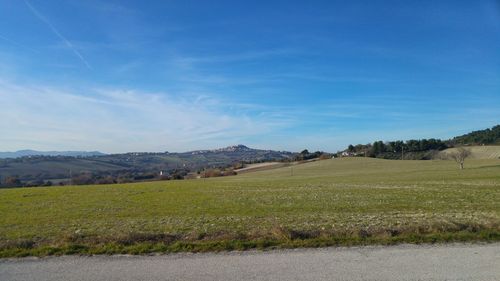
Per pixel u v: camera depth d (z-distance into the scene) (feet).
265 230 35.60
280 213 60.49
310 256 27.14
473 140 471.21
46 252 29.37
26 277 23.88
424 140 482.28
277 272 23.73
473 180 151.33
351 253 27.73
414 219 44.14
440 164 325.83
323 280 22.18
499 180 146.30
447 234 32.04
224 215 59.31
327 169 345.72
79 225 49.03
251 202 83.51
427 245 29.55
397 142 493.36
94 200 97.19
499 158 342.64
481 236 31.50
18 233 42.34
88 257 28.17
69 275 24.08
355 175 247.09
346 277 22.61
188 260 26.81
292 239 31.81
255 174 339.36
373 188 119.96
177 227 44.34
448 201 75.56
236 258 27.04
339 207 68.95
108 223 50.60
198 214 62.28
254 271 24.03
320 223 43.45
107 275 23.89
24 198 106.22
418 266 24.44
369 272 23.44
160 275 23.65
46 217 62.03
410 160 390.42
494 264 24.62
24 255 28.99
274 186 145.48
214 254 28.30
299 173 317.63
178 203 85.40
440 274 22.90
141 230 42.01
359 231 33.42
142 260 27.02
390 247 29.19
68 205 84.53
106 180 279.90
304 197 92.43
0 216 64.59
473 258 26.00
